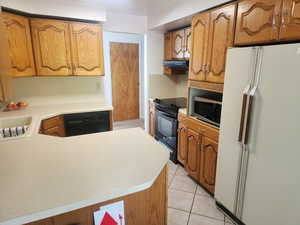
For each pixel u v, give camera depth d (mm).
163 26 2955
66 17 2432
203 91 2402
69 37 2516
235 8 1651
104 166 1047
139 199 1031
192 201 2090
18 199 786
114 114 4891
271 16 1388
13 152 1237
